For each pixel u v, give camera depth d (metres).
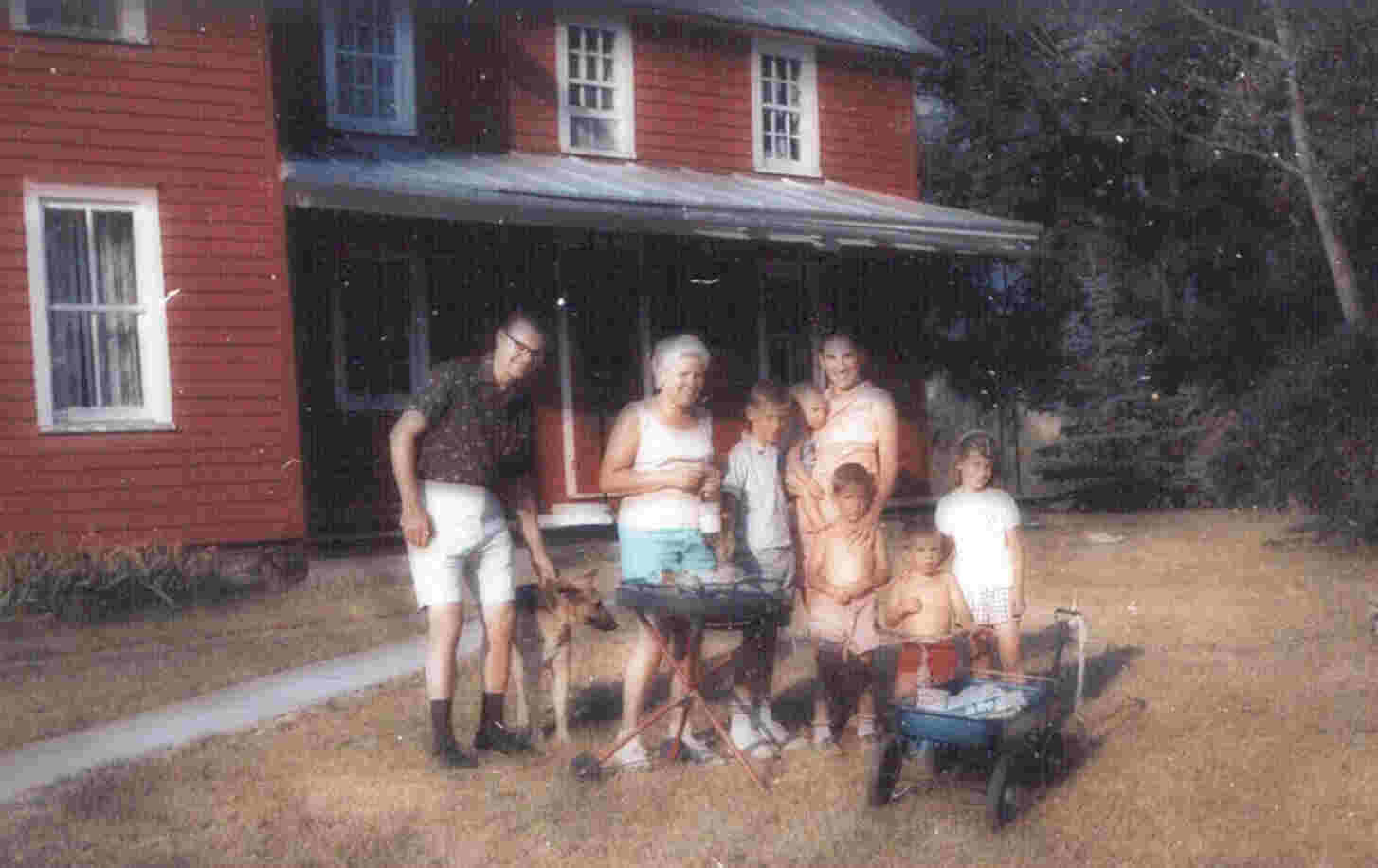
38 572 13.12
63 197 14.41
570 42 20.83
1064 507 26.67
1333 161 25.84
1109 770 7.16
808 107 23.23
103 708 9.23
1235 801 6.66
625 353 20.31
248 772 7.54
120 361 14.84
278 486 15.41
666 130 21.55
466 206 16.39
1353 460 16.02
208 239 15.12
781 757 7.57
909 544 7.83
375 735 8.29
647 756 7.50
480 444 7.55
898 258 23.92
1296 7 25.50
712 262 21.38
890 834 6.25
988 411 31.31
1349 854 5.94
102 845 6.34
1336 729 7.87
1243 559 15.98
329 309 17.41
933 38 31.70
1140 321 28.41
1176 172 30.42
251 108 15.41
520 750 7.70
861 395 8.31
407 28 18.95
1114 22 29.67
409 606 13.69
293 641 11.81
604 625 8.04
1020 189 30.69
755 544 7.73
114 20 15.03
